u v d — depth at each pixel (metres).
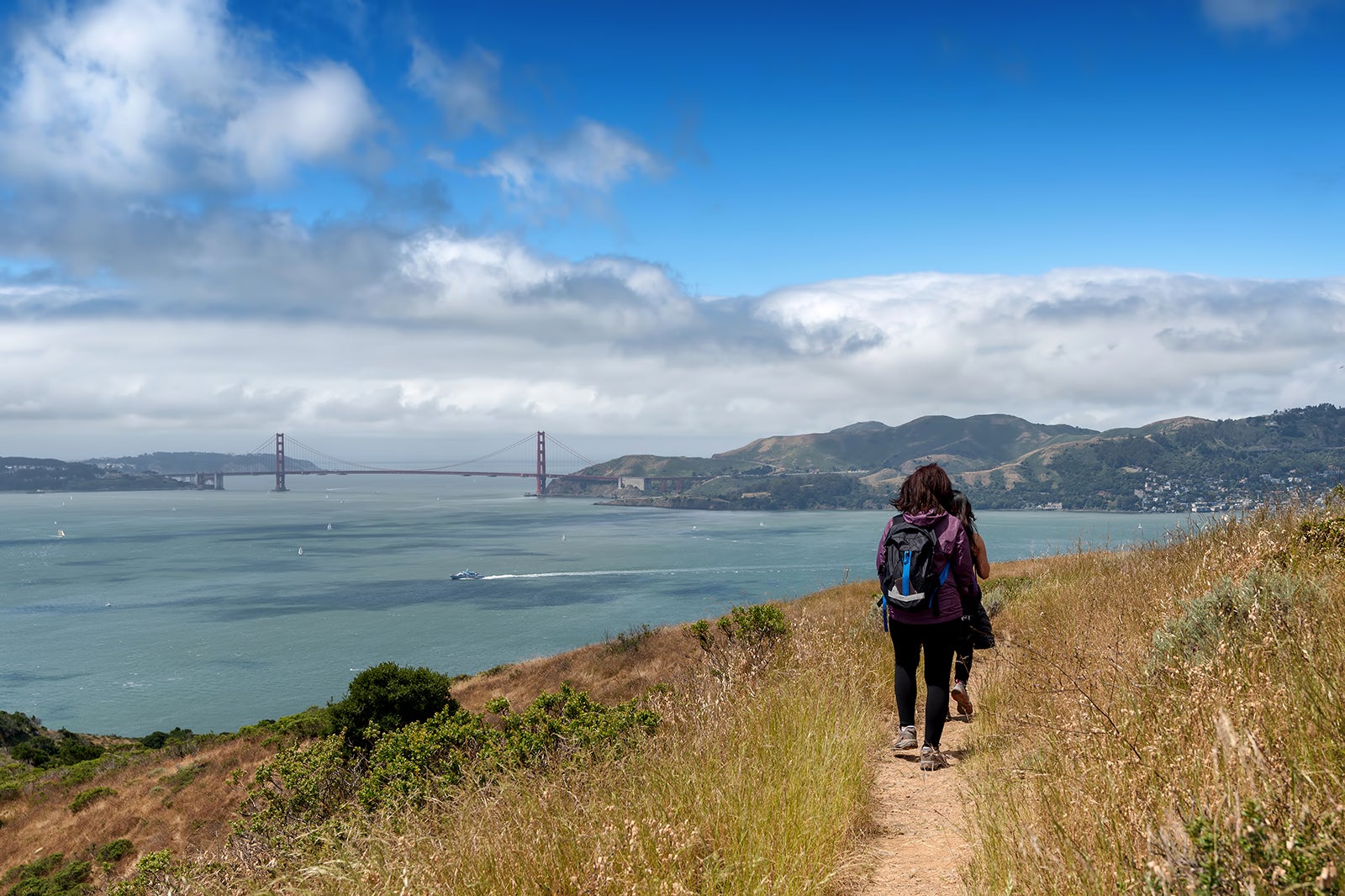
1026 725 4.25
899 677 5.15
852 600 15.12
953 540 4.92
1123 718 3.03
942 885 2.97
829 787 3.68
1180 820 1.88
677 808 3.11
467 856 2.90
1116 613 5.76
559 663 35.81
